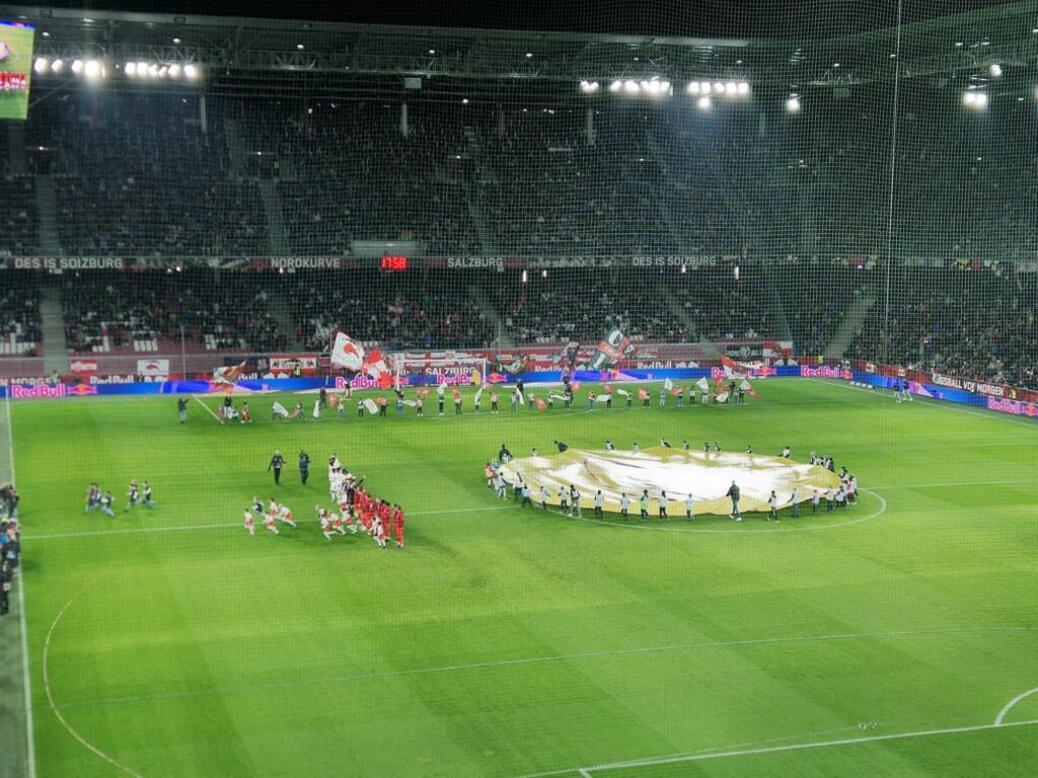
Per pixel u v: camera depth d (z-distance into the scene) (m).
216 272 85.75
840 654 32.78
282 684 30.31
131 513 46.72
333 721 28.23
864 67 82.75
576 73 83.19
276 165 89.38
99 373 76.62
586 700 29.53
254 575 39.16
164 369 77.62
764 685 30.56
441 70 80.94
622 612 35.97
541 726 28.03
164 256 79.19
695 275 92.75
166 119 89.44
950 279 91.69
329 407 72.75
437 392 77.56
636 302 91.44
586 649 32.91
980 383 76.44
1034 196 90.44
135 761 26.08
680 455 57.12
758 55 81.88
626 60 82.81
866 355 88.12
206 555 41.34
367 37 76.50
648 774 25.73
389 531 43.91
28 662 31.53
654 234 90.56
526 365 85.25
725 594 37.81
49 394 75.00
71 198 83.31
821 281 92.38
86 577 38.69
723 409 74.62
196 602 36.44
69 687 29.97
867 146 92.94
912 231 91.75
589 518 46.97
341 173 89.81
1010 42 75.19
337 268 86.50
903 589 38.53
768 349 89.62
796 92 90.50
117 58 77.31
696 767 26.06
